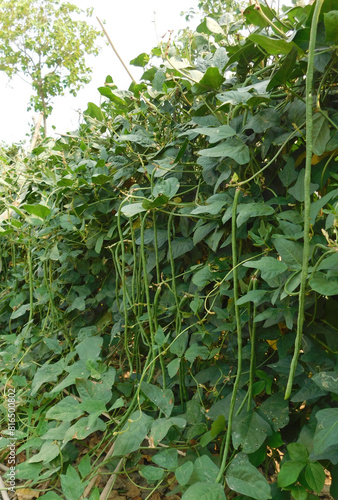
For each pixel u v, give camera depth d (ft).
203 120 3.87
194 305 3.98
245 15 3.20
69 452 4.48
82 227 5.50
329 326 3.53
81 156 6.52
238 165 3.63
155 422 3.74
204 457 3.41
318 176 3.34
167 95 4.93
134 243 4.72
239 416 3.51
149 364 4.23
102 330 5.74
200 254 4.48
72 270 6.04
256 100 3.18
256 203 3.26
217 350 4.00
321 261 2.66
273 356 4.00
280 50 2.87
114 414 5.11
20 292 7.12
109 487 4.12
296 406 3.75
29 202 6.89
